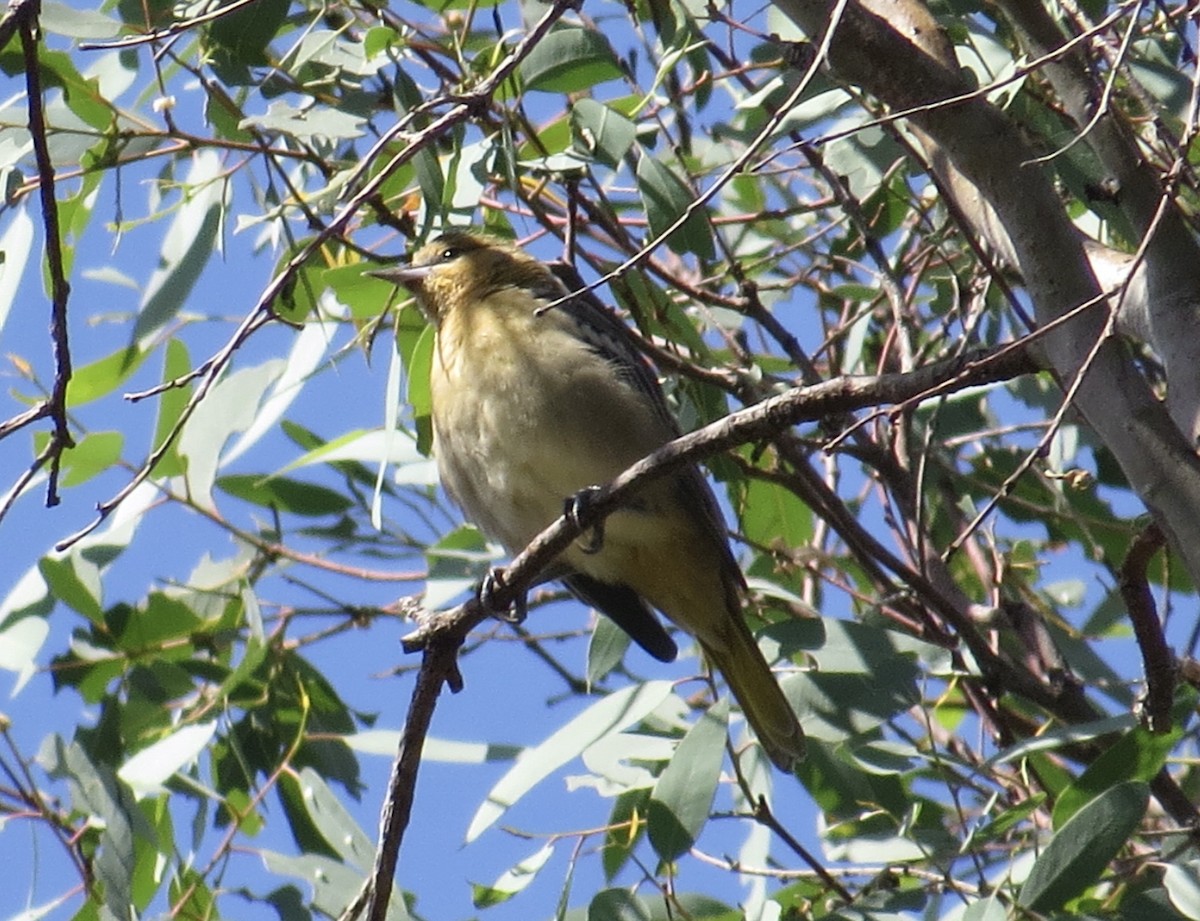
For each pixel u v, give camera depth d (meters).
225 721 10.05
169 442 7.20
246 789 10.31
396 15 10.85
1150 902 8.26
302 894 9.53
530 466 10.35
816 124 10.18
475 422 10.42
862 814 9.89
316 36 9.90
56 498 6.84
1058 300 6.81
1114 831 7.99
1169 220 6.80
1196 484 6.13
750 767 10.35
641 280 11.05
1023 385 11.42
